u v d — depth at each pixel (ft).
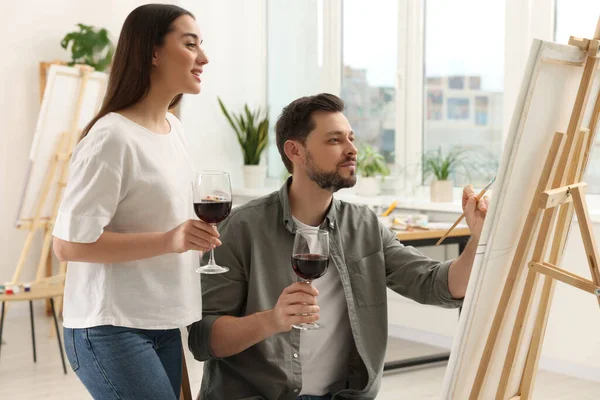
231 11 20.75
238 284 6.56
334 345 6.55
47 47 19.12
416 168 17.37
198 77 6.71
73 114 15.08
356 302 6.58
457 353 5.22
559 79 5.01
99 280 6.32
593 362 13.24
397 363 14.10
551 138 5.24
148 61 6.48
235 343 6.07
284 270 6.53
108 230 6.41
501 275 5.32
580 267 13.30
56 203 15.38
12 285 14.11
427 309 15.98
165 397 6.34
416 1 17.13
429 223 14.71
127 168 6.27
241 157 21.36
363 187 17.43
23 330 17.29
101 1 19.95
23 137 18.86
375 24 18.21
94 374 6.33
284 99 20.92
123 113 6.54
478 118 16.10
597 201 13.92
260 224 6.60
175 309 6.50
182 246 6.05
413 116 17.38
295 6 20.31
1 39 18.47
